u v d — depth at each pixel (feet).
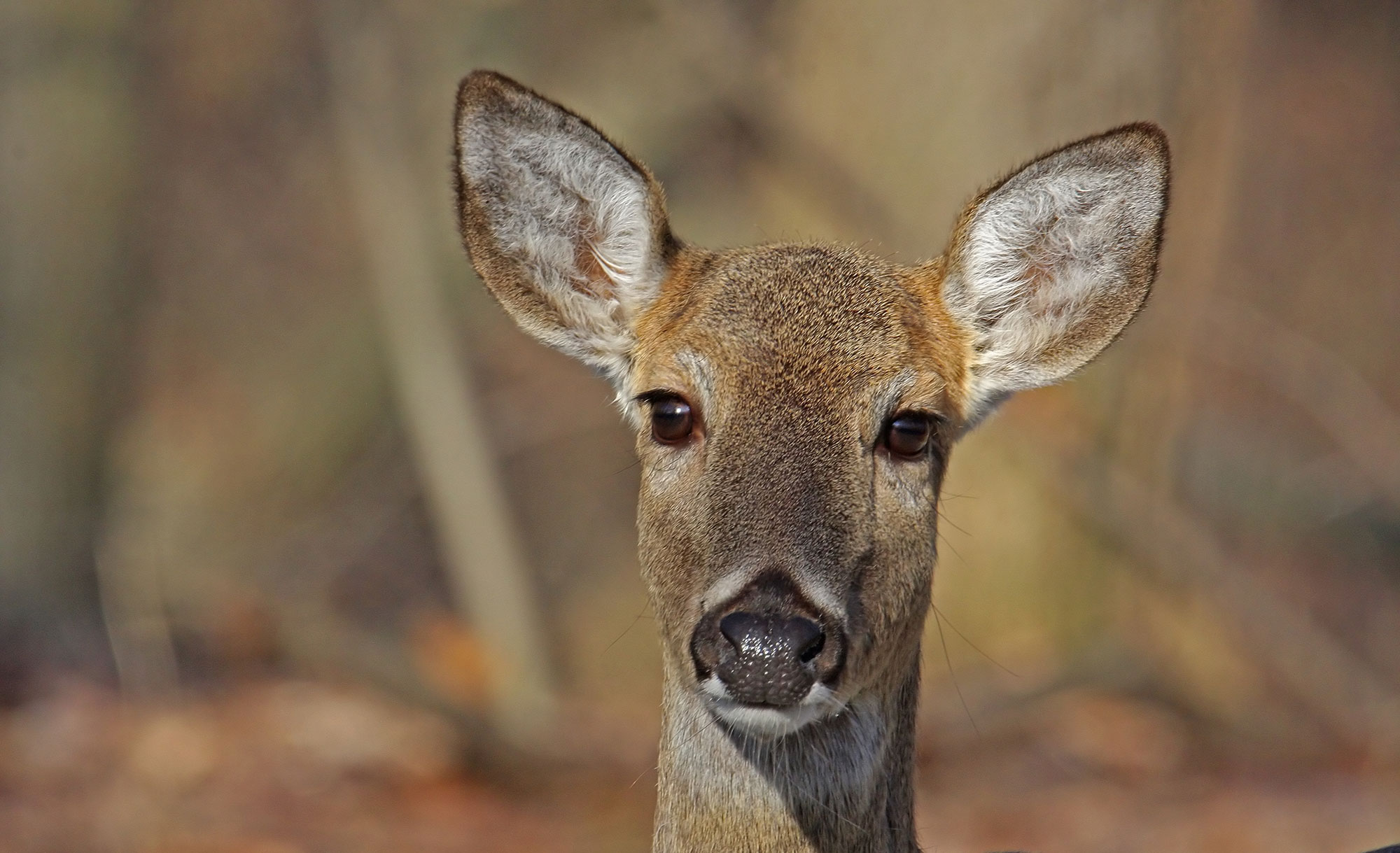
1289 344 62.13
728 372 23.68
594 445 68.74
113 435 54.44
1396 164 79.71
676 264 26.12
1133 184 25.89
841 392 23.59
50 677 49.24
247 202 74.33
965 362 26.13
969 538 51.13
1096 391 51.26
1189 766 47.39
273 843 41.47
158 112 67.26
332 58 57.72
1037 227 26.30
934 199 50.06
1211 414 68.18
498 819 44.42
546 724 50.75
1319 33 86.33
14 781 43.93
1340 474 66.28
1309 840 41.81
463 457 55.93
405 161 57.93
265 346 72.74
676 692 23.98
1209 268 53.31
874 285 24.85
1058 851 41.60
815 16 51.44
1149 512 51.60
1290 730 49.78
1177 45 50.39
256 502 67.67
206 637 51.65
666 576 23.62
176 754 45.57
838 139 50.88
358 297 72.23
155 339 70.95
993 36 49.55
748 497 22.67
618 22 66.33
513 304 26.68
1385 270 77.15
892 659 23.90
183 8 70.59
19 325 52.26
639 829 43.68
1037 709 49.21
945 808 44.73
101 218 53.98
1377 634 59.47
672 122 64.90
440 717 49.19
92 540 52.29
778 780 23.66
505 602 54.24
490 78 25.89
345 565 63.21
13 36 52.80
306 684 50.55
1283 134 80.59
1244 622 52.39
